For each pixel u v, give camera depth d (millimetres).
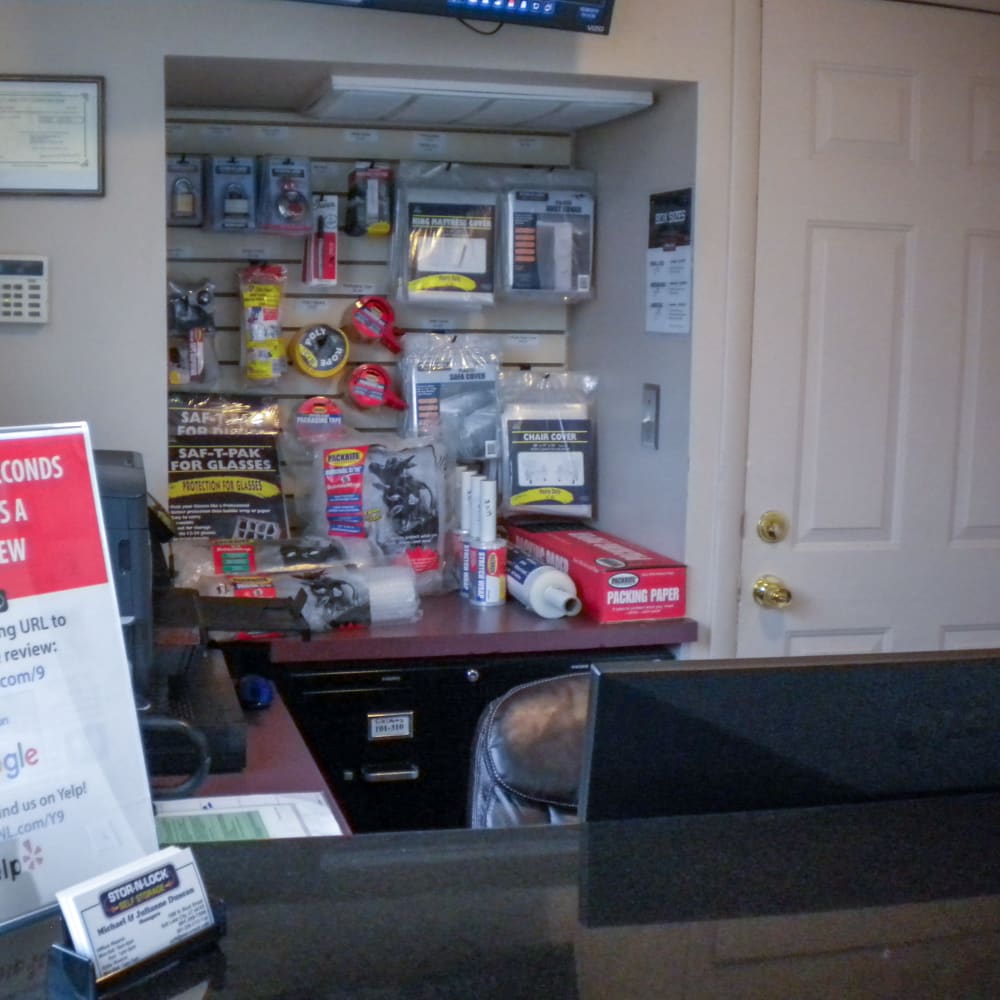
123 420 2598
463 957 835
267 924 883
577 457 3305
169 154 3094
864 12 2873
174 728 1639
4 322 2521
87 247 2553
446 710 2736
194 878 867
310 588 2703
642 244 3049
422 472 3041
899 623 3066
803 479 2955
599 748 995
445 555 3092
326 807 1631
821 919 881
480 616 2855
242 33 2566
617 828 1010
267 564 2783
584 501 3311
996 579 3123
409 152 3244
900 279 2971
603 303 3275
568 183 3270
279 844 1003
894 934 871
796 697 1009
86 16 2508
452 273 3184
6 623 1048
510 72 2703
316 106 2965
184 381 3082
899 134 2932
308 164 3080
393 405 3242
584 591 2895
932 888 931
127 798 1101
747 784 1023
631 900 913
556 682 1747
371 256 3244
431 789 2748
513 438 3260
